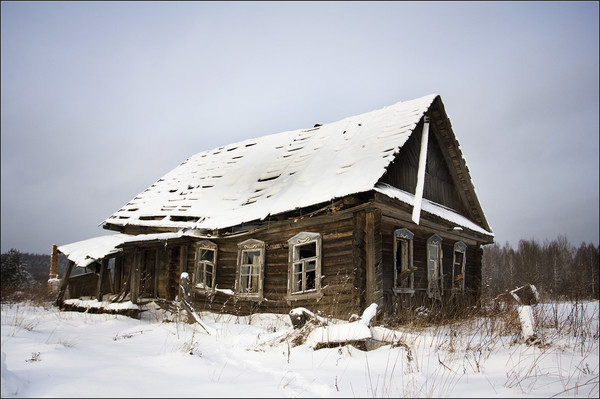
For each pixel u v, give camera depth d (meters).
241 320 11.21
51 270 22.84
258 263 12.97
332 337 6.64
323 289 10.86
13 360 5.66
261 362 6.00
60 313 13.09
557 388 4.65
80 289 17.16
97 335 8.90
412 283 11.66
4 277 26.11
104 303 13.55
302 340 7.11
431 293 12.32
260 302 12.36
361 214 10.41
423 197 13.14
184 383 4.70
